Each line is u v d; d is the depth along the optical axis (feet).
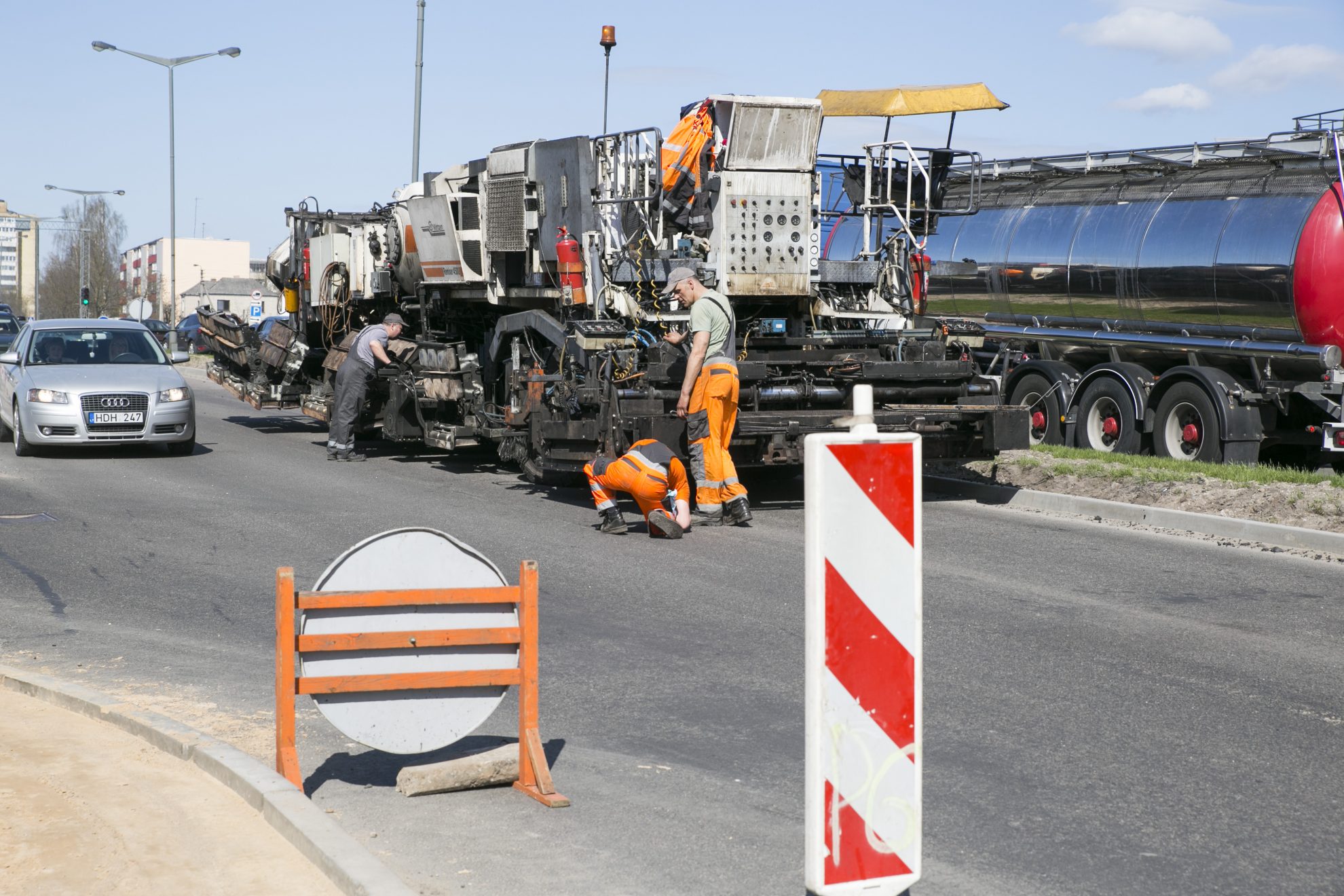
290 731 16.43
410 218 53.26
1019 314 57.98
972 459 43.80
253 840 14.88
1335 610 27.61
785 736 19.61
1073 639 25.18
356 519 38.75
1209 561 32.71
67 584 29.73
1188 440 49.29
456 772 17.33
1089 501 40.06
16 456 54.44
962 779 17.80
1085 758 18.63
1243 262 47.50
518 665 17.26
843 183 45.21
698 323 36.88
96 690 21.35
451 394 49.06
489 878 14.56
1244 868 14.90
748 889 14.34
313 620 16.38
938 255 60.90
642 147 40.52
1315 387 46.47
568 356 42.29
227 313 78.28
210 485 45.98
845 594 12.16
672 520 35.88
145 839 14.87
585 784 17.65
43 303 382.63
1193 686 22.11
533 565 17.07
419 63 87.10
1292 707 21.02
